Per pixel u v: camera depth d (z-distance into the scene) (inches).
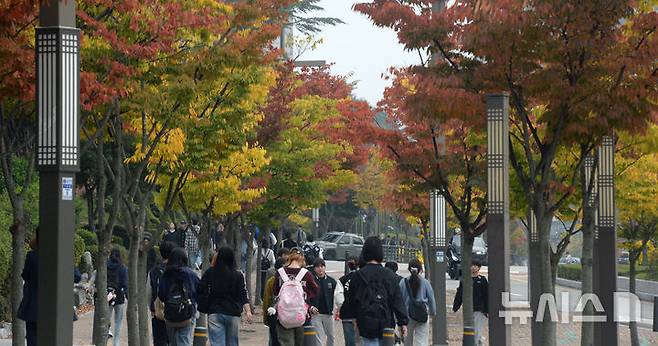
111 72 809.5
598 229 995.3
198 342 909.8
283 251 1093.1
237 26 1015.0
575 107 858.8
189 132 1073.5
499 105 828.0
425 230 1582.2
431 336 1487.5
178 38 935.0
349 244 3499.0
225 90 1083.3
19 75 682.8
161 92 907.4
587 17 842.8
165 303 902.4
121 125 966.4
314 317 1059.9
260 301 1899.6
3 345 1216.8
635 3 875.4
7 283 1400.1
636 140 1074.1
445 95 894.4
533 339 1096.8
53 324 611.8
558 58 861.2
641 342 1557.6
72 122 624.4
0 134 775.1
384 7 997.2
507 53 868.6
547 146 900.0
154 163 1046.4
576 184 1044.5
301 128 1786.4
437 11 1005.8
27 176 812.0
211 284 906.7
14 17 668.1
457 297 1231.5
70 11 629.9
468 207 1238.3
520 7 847.7
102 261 935.0
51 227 617.9
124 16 846.5
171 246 969.5
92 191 2158.0
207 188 1283.2
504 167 824.3
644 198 1401.3
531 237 1126.4
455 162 1218.6
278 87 1662.2
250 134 1574.8
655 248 2084.2
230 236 1838.1
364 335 753.0
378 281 753.6
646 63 843.4
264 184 1525.6
